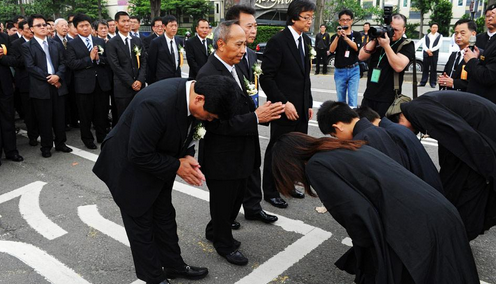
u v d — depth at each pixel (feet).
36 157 18.97
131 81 19.83
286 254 10.67
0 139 17.70
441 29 99.91
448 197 9.31
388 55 13.51
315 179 6.54
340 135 8.22
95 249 10.99
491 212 9.29
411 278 6.28
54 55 18.72
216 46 9.30
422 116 8.82
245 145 9.57
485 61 12.91
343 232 11.79
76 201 14.05
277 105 9.31
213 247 11.05
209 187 9.80
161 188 8.21
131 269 10.09
